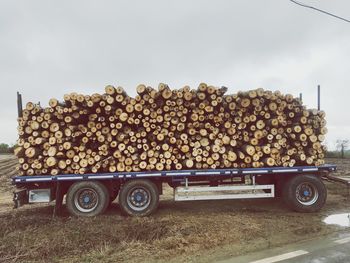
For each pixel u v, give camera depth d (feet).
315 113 34.71
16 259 20.85
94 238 24.13
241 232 25.79
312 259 20.21
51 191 32.37
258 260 20.21
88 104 31.96
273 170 33.40
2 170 84.28
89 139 32.42
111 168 32.42
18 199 31.07
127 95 33.68
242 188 33.60
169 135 32.71
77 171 32.30
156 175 32.14
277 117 34.17
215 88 32.89
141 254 21.47
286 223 28.78
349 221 29.89
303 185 33.83
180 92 32.71
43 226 28.09
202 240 23.82
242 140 34.06
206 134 33.06
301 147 34.65
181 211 33.96
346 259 20.08
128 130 32.86
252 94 33.40
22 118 32.58
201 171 32.50
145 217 31.09
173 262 20.16
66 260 20.68
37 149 31.94
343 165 84.84
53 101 32.48
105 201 31.99
